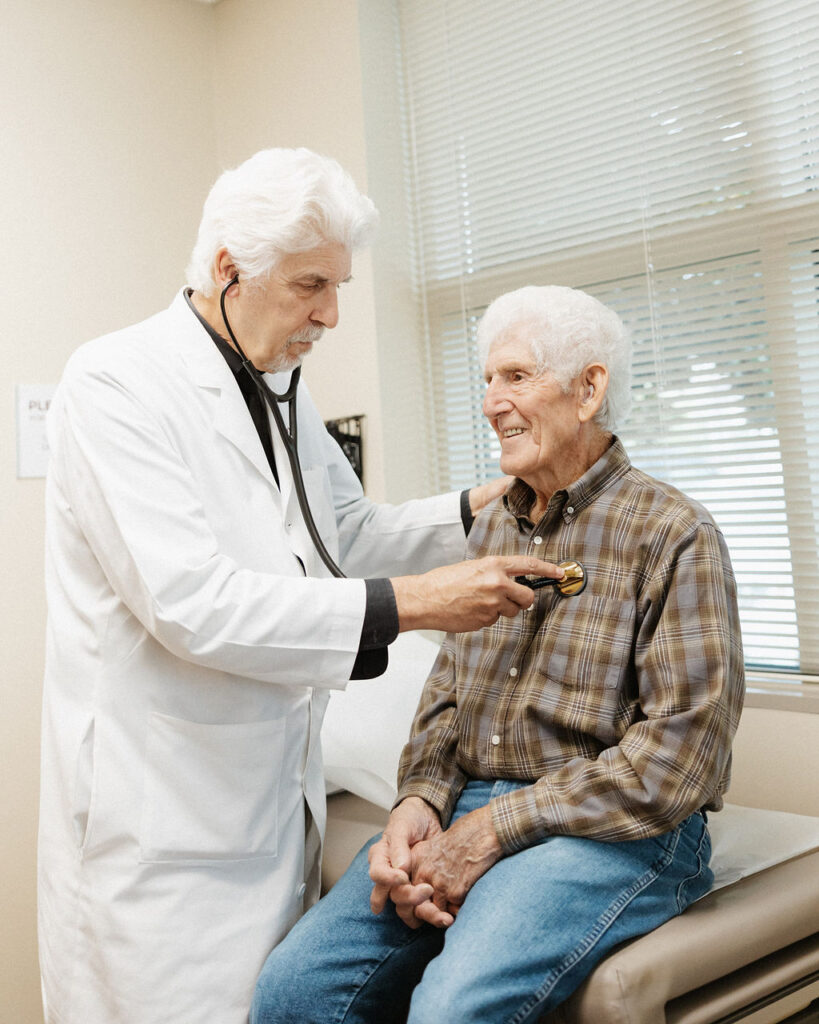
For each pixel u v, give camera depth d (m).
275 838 1.36
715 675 1.14
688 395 2.03
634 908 1.15
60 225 2.35
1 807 2.19
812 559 1.85
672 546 1.20
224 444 1.37
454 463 2.48
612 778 1.14
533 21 2.25
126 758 1.27
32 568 2.26
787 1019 1.25
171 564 1.20
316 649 1.24
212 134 2.70
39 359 2.30
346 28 2.39
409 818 1.29
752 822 1.48
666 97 2.03
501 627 1.35
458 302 2.45
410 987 1.29
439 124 2.46
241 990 1.29
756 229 1.91
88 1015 1.28
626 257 2.12
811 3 1.80
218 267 1.33
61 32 2.37
